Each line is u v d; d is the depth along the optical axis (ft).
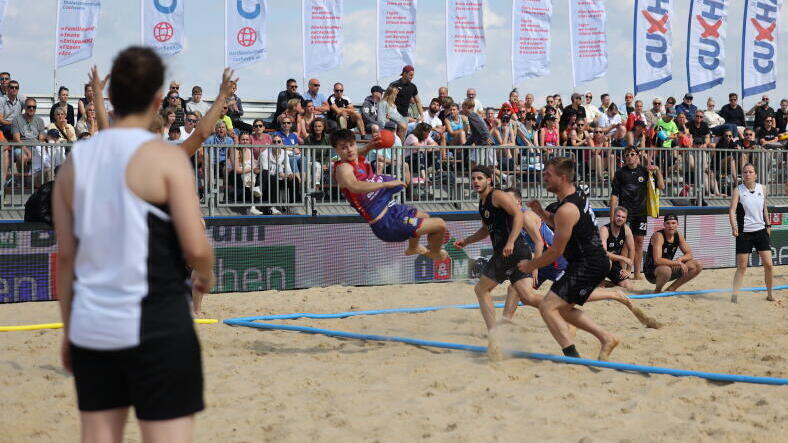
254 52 55.93
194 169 46.16
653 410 21.27
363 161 29.58
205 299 43.88
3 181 42.63
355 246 49.37
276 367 27.04
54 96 54.39
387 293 47.01
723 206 60.34
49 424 20.51
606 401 22.29
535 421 20.24
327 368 26.81
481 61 61.05
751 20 71.77
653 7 66.18
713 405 21.16
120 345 10.32
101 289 10.43
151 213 10.41
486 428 19.71
